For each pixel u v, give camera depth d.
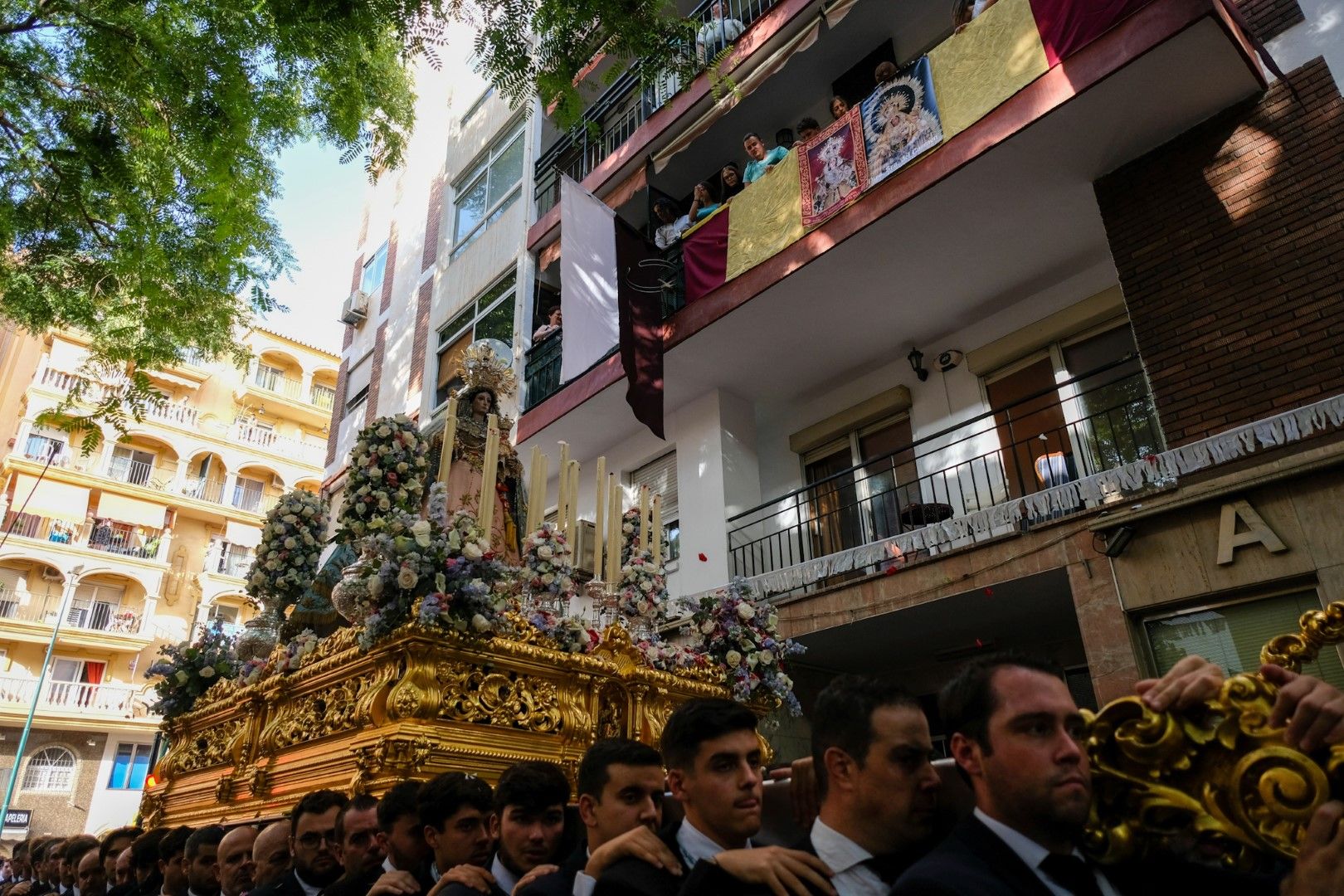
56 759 26.28
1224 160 7.64
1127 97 7.68
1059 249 9.55
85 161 7.45
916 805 2.07
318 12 6.46
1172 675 1.85
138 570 28.88
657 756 2.88
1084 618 7.29
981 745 1.88
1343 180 6.97
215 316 9.50
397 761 4.18
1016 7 8.35
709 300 10.69
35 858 8.57
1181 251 7.65
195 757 6.62
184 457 31.81
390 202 21.89
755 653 6.35
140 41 7.04
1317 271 6.87
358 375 20.53
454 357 16.91
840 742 2.14
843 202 9.55
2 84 7.32
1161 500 6.94
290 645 5.68
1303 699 1.64
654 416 10.74
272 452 33.78
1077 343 9.73
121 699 27.33
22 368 29.84
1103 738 1.87
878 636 9.64
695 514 11.80
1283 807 1.62
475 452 6.57
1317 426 6.32
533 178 16.66
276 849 4.25
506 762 4.56
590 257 11.77
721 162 14.38
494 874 3.08
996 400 10.27
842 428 11.59
